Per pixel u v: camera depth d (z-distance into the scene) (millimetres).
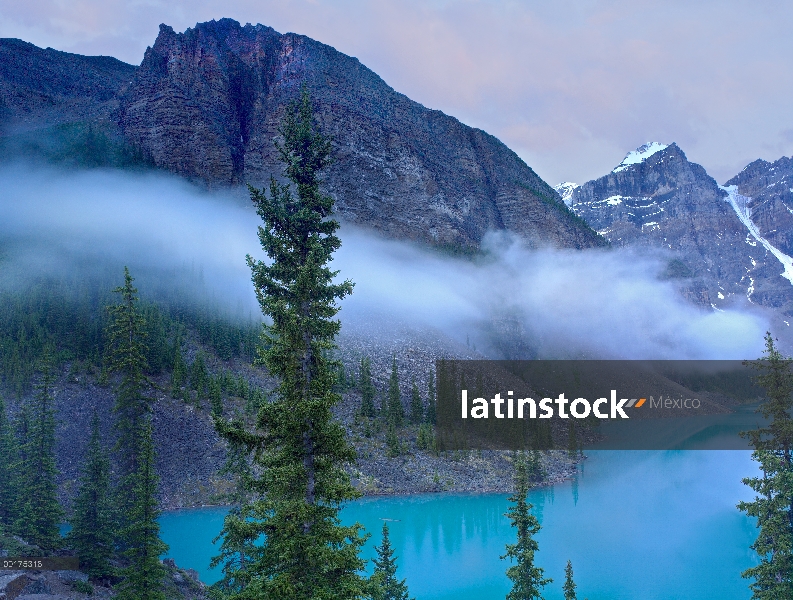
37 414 47250
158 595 33406
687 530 98562
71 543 40125
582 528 99562
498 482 131125
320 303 22594
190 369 140875
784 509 32250
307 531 20438
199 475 105625
